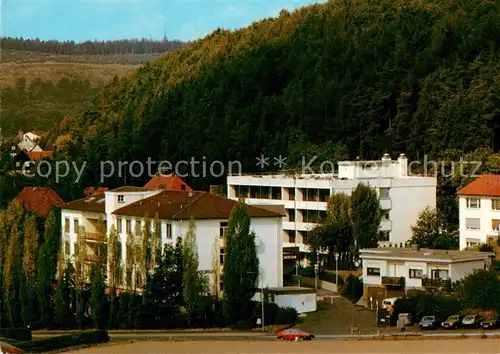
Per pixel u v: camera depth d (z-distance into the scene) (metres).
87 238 130.88
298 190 154.88
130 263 114.00
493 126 180.62
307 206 152.88
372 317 107.94
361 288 117.81
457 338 91.94
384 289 112.62
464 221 139.75
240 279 107.38
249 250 108.00
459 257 111.06
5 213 123.56
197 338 98.75
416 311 102.50
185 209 118.00
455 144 176.25
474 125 176.25
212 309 109.06
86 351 92.75
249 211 118.44
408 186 153.12
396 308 103.56
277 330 103.31
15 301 119.06
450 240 141.62
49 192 170.38
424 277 111.00
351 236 136.12
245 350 90.00
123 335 103.62
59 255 116.69
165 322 109.19
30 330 107.62
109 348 93.75
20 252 119.56
